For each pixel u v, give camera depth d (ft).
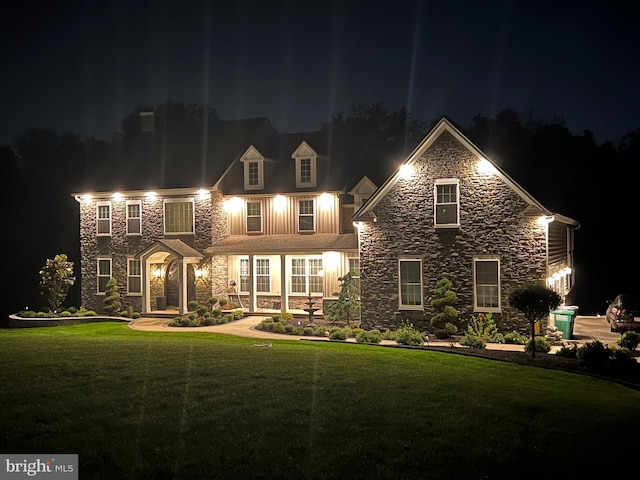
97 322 103.55
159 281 109.70
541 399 40.50
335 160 109.19
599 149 137.28
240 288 108.06
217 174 107.86
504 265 77.82
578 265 131.03
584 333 82.84
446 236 80.84
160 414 35.22
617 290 128.57
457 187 80.12
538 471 28.71
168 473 27.76
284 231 105.50
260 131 118.52
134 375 44.65
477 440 32.01
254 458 29.27
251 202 108.06
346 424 33.96
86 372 45.37
